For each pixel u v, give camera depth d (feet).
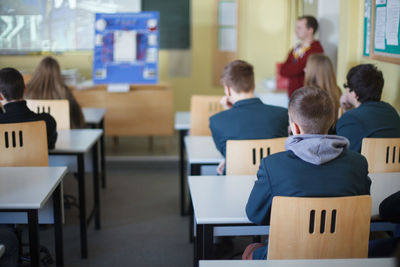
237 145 6.77
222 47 19.07
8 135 7.48
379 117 7.43
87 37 15.28
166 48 18.29
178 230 10.51
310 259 4.48
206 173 8.54
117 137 16.74
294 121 5.04
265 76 19.24
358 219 4.62
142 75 14.97
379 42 9.80
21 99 8.00
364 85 7.57
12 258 5.83
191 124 10.79
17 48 14.71
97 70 14.87
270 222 4.63
